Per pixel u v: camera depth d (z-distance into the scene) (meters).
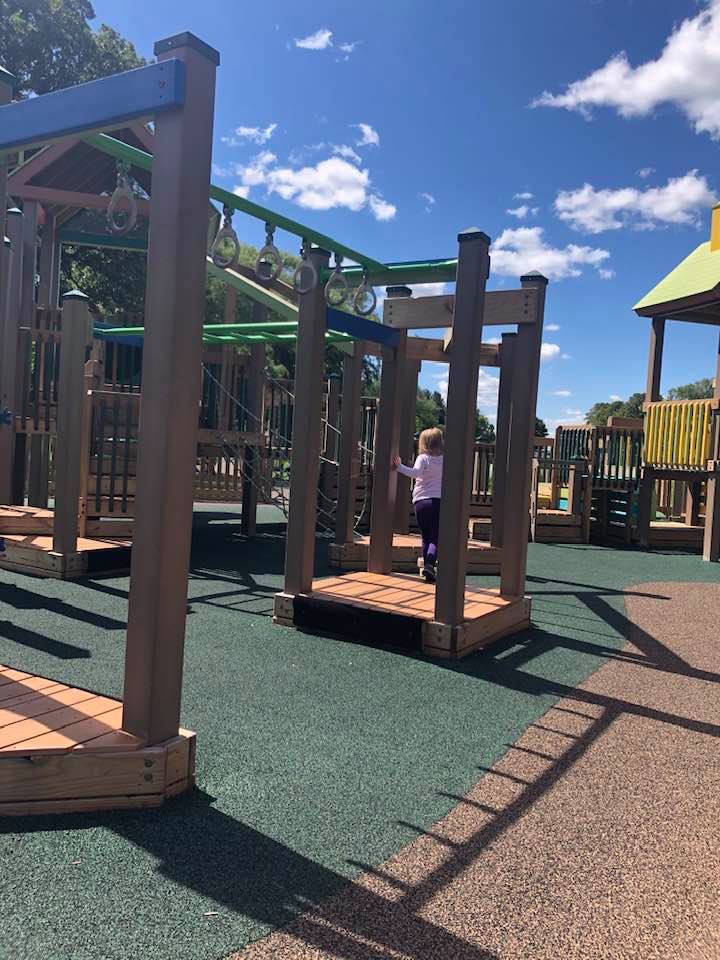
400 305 6.18
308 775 2.99
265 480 9.72
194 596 6.47
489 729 3.63
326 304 5.39
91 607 5.68
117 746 2.61
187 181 2.60
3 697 3.10
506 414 8.62
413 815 2.70
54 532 6.85
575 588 8.04
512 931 2.06
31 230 9.64
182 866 2.27
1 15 23.62
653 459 12.52
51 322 9.47
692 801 2.92
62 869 2.22
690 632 6.04
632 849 2.53
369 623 5.13
